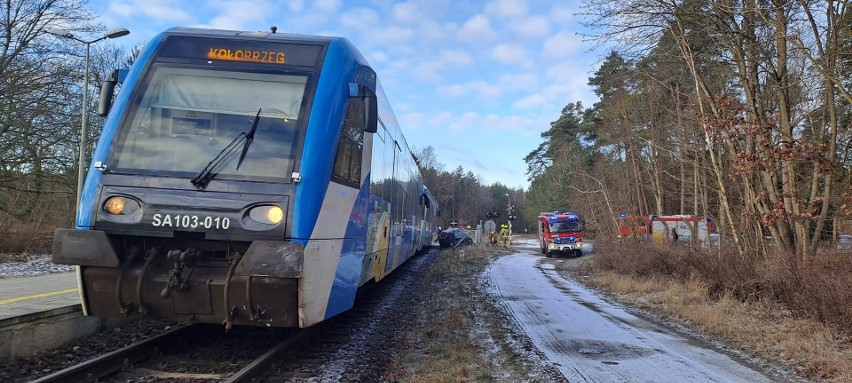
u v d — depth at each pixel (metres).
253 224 5.67
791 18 11.13
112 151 5.99
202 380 5.94
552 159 65.50
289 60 6.69
